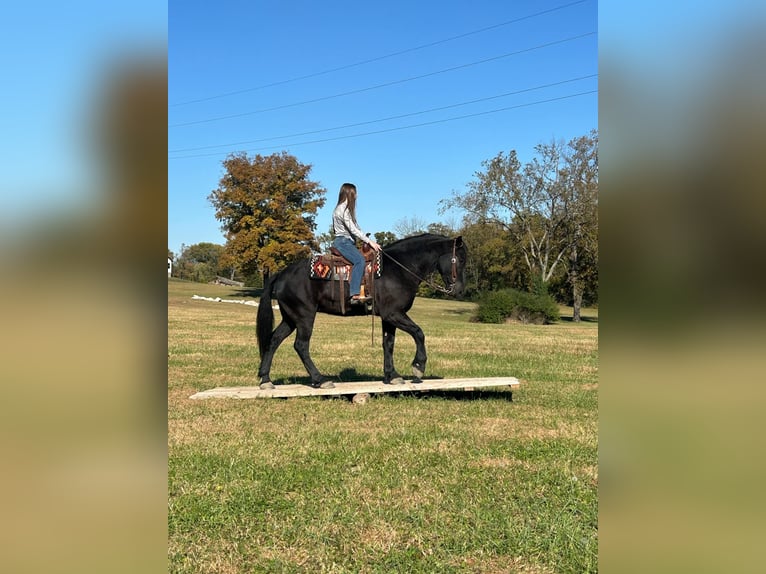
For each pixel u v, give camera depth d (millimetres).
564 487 4273
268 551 3283
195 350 12562
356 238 7672
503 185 37531
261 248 47125
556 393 8070
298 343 7672
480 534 3506
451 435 5691
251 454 4965
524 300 29875
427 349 13820
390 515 3764
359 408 6895
